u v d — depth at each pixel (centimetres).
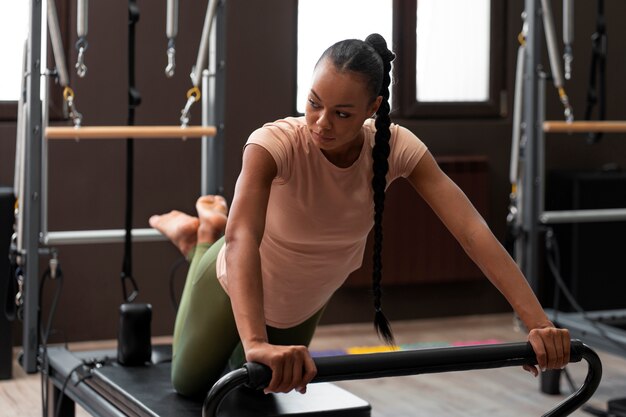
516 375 504
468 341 580
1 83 527
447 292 631
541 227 481
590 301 615
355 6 600
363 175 227
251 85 577
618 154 666
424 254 612
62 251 541
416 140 229
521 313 209
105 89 542
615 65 661
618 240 618
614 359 541
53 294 541
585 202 612
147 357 327
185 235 318
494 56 634
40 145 348
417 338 586
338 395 284
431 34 623
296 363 179
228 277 196
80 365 336
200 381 280
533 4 467
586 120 466
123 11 543
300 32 590
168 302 563
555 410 212
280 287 251
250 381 179
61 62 346
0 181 525
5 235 478
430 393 470
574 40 648
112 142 546
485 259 214
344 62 197
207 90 389
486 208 624
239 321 188
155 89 552
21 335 539
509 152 640
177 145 560
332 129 201
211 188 388
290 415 264
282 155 215
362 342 573
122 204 551
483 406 448
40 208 369
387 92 218
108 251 550
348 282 595
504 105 639
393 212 603
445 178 228
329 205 229
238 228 202
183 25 555
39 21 341
